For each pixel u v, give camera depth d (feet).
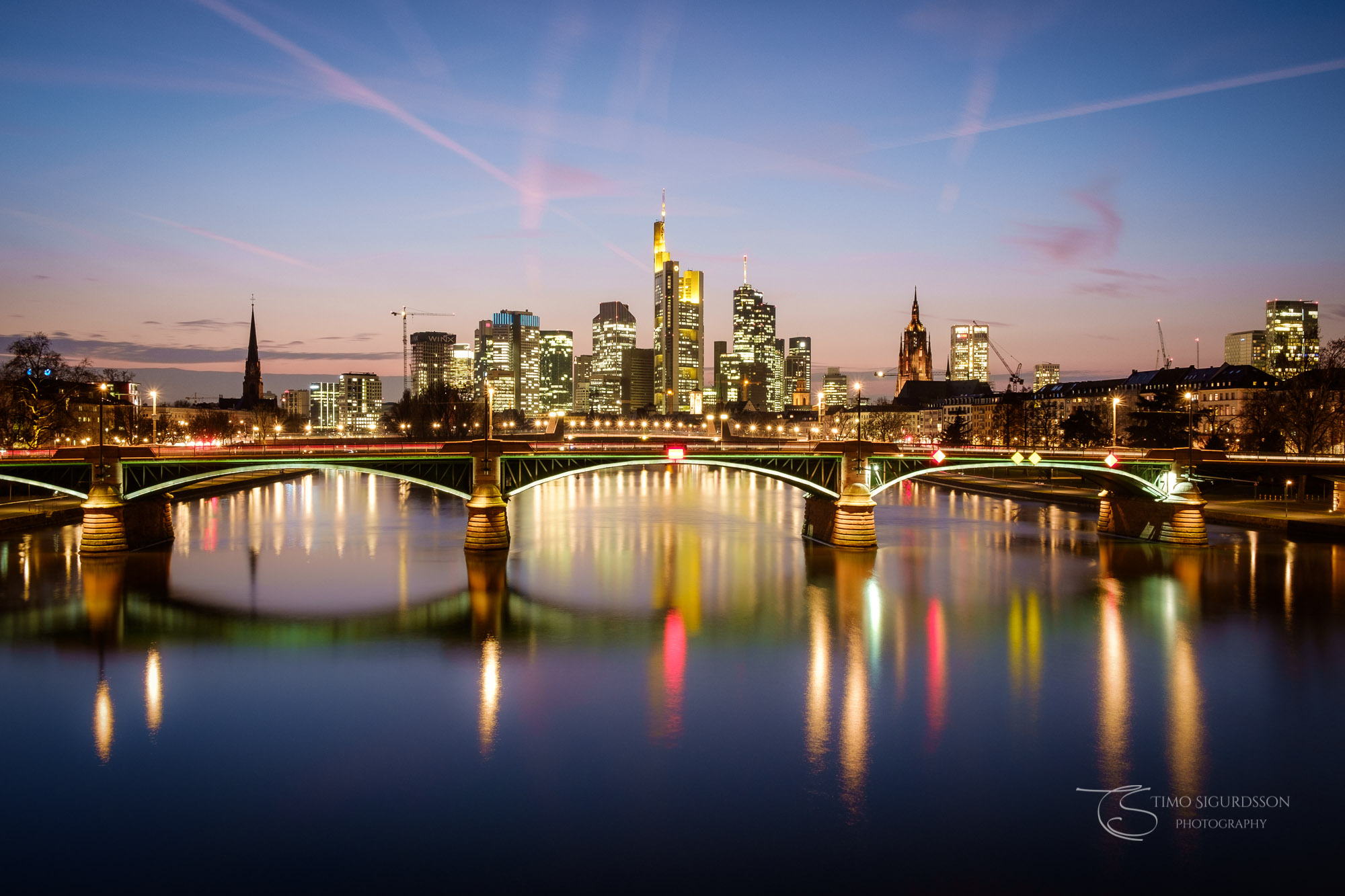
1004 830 147.43
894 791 160.15
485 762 171.12
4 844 143.02
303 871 135.54
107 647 243.19
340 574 343.67
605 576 342.44
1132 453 430.61
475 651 240.53
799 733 185.37
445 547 412.77
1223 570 353.31
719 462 397.60
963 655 238.68
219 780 163.94
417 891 130.93
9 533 422.82
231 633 257.75
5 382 550.77
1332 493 501.56
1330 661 233.55
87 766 169.37
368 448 414.41
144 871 135.64
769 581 333.42
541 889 131.23
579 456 390.01
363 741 180.24
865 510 405.39
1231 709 199.11
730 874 134.82
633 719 192.54
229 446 439.22
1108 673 223.71
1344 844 143.43
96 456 364.79
